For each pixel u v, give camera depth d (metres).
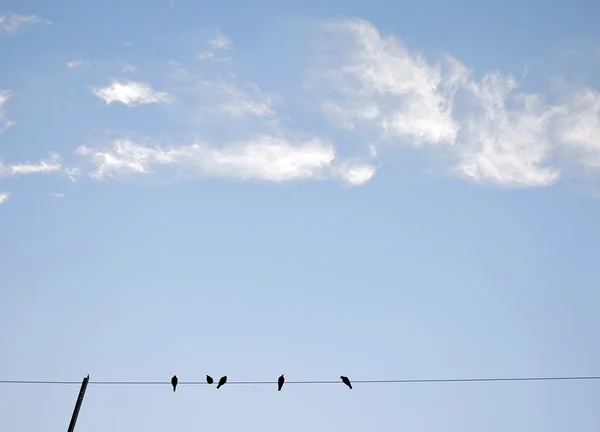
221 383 17.52
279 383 17.31
